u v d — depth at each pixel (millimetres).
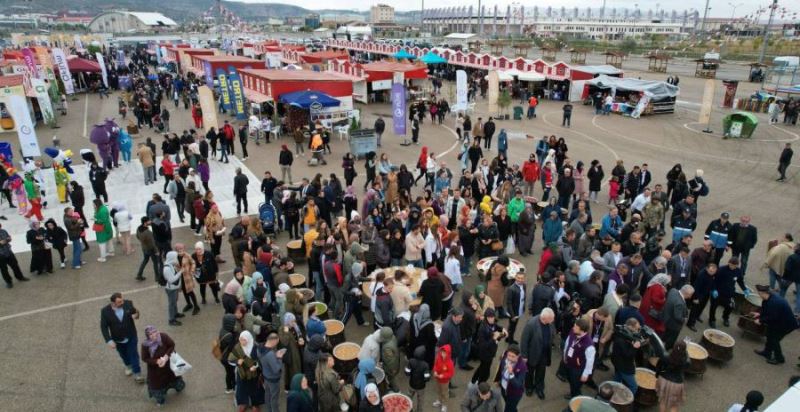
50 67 39438
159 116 29703
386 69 40062
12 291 11984
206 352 9703
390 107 38844
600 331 8633
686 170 21969
